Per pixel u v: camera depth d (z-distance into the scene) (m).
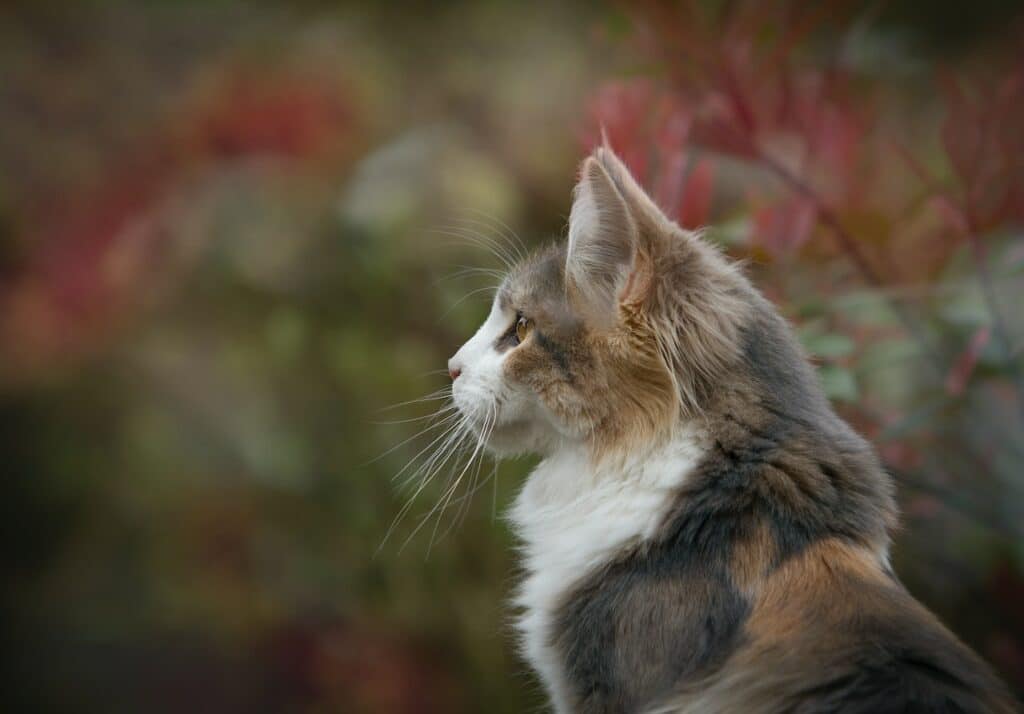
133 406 9.00
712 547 3.73
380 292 8.12
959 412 6.08
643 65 5.88
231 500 8.61
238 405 8.58
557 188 9.07
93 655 8.80
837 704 3.26
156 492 8.84
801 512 3.75
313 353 8.31
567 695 3.92
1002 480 6.11
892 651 3.36
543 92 10.06
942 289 5.35
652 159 5.39
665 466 3.93
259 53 10.96
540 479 4.48
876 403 5.86
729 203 6.20
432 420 7.16
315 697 8.25
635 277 3.96
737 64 5.41
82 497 9.07
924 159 6.54
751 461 3.84
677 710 3.50
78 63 10.88
